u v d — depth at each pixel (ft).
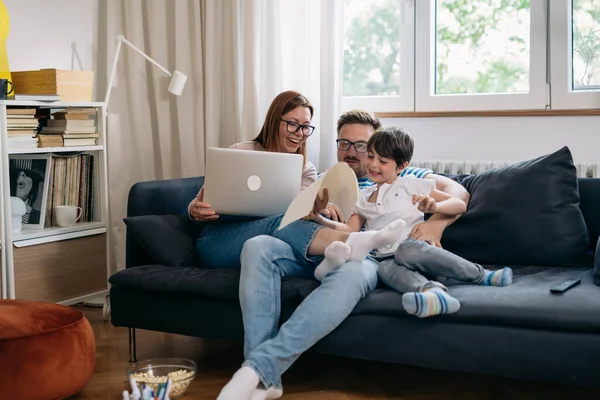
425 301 7.04
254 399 7.01
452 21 11.72
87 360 7.84
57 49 12.39
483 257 8.86
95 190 11.60
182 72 12.60
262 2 11.85
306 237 8.20
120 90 13.14
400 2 11.96
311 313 7.34
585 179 8.98
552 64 10.91
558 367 6.80
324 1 11.37
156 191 9.73
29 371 7.20
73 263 10.98
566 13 10.77
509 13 11.30
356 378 8.38
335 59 11.44
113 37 12.99
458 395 7.80
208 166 8.57
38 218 10.82
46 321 8.04
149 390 6.73
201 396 7.82
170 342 9.90
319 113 11.69
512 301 7.02
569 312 6.74
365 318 7.54
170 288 8.38
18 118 10.34
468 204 9.03
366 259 8.17
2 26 10.72
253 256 7.84
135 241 9.33
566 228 8.53
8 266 10.04
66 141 10.98
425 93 11.84
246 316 7.65
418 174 9.33
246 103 11.98
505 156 11.23
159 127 12.99
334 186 8.32
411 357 7.36
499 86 11.48
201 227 9.68
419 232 8.42
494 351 7.02
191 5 12.62
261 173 8.51
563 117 10.83
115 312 8.91
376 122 9.70
